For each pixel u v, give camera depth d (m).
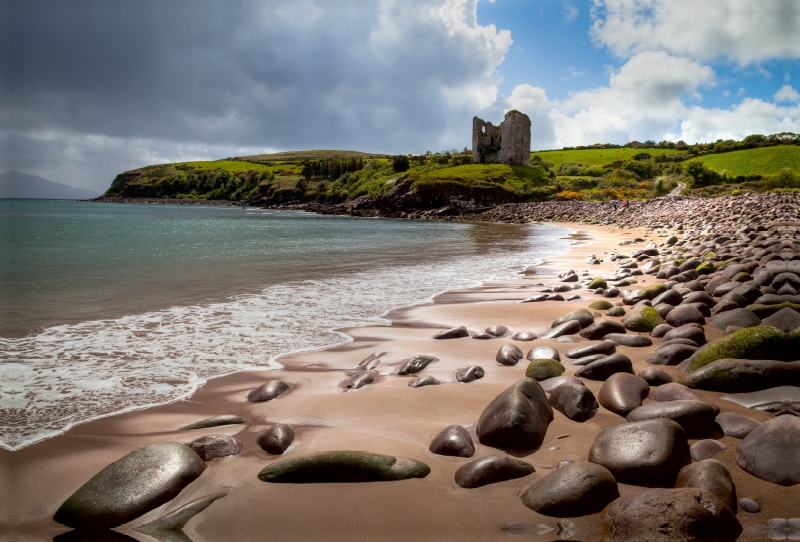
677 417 2.85
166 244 17.44
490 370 4.29
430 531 2.07
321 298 7.62
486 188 59.34
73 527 2.10
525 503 2.24
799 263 6.91
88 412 3.31
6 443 2.82
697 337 4.57
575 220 39.97
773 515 2.08
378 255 14.70
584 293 8.15
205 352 4.75
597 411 3.29
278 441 2.80
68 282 8.55
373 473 2.46
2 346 4.77
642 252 13.18
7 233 22.77
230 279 9.27
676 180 71.38
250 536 2.04
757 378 3.35
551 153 106.88
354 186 82.12
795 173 62.91
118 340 5.07
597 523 2.10
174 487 2.32
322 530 2.08
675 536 1.89
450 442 2.76
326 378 4.11
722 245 12.16
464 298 7.86
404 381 4.03
